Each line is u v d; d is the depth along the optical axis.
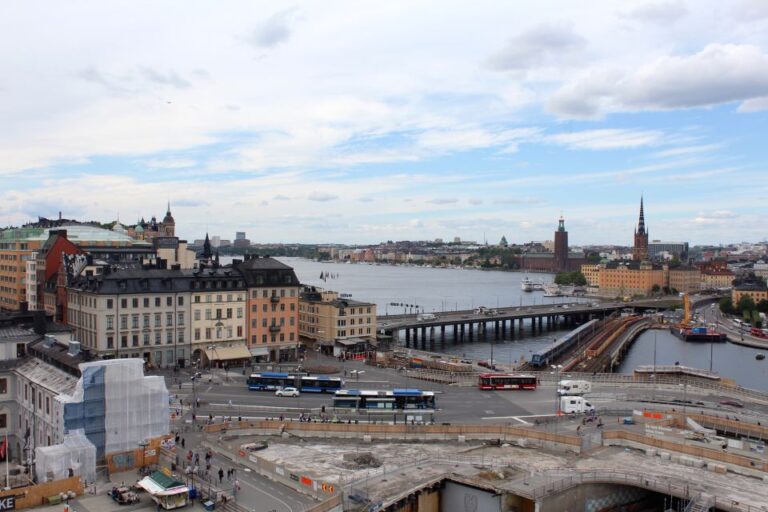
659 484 91.38
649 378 174.75
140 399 99.81
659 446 108.88
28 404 111.50
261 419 123.31
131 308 170.00
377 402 135.75
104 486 88.12
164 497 80.12
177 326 177.38
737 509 84.31
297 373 160.75
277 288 193.38
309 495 87.44
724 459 101.50
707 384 169.88
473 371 191.50
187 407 133.25
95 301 166.50
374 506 82.00
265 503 84.00
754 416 133.25
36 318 127.75
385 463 101.00
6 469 98.69
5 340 121.00
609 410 137.25
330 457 104.00
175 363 177.25
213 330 183.00
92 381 96.25
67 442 91.81
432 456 105.31
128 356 169.75
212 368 176.25
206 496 84.06
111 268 178.62
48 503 81.31
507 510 88.81
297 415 129.00
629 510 98.50
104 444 96.81
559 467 100.19
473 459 103.38
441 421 127.38
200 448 106.62
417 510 89.69
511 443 114.25
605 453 108.88
